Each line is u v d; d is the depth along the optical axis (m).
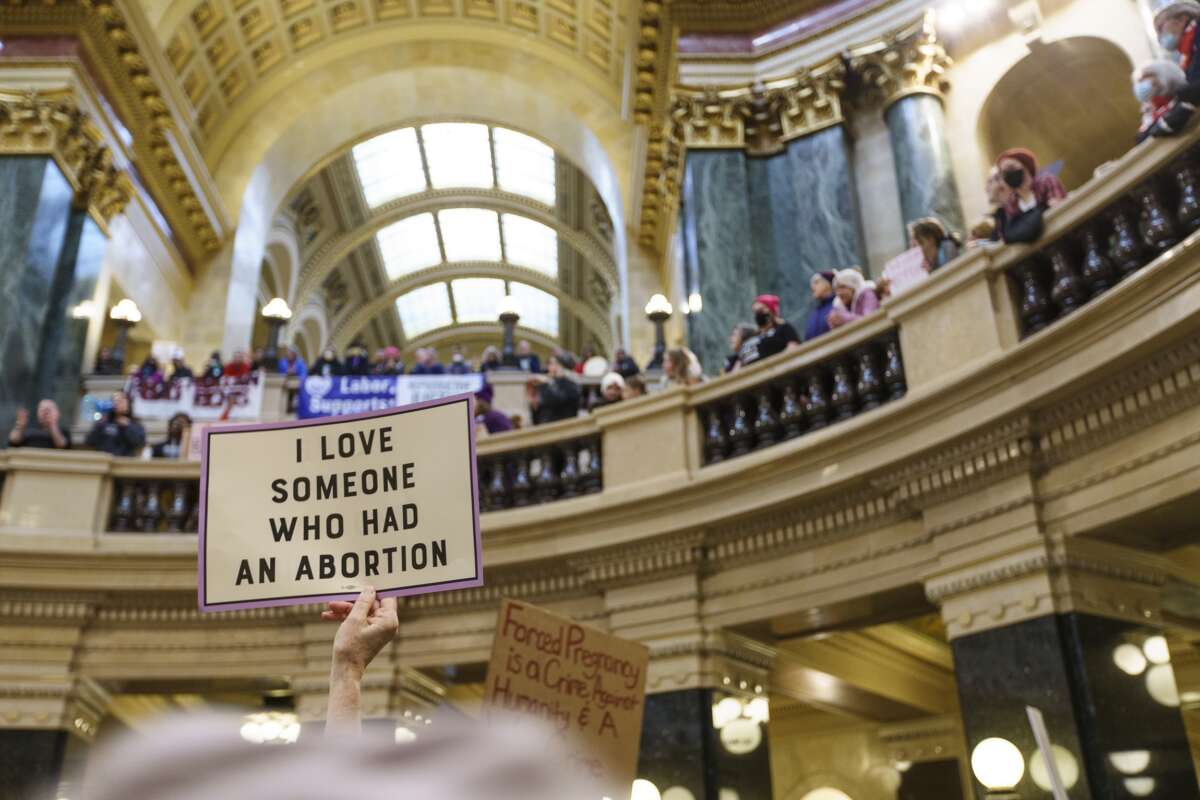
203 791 0.51
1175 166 5.73
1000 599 6.16
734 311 14.12
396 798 0.51
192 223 20.47
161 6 17.97
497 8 21.80
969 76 13.89
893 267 8.40
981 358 6.52
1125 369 5.69
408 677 8.61
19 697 8.52
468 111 23.44
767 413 7.79
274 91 22.30
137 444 11.20
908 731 10.23
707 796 7.14
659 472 8.08
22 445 10.75
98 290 16.81
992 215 7.10
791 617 7.46
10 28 16.50
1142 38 12.41
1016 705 5.90
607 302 32.59
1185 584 6.58
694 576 7.72
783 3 15.50
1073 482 6.06
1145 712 5.81
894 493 6.85
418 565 3.18
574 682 5.35
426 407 3.29
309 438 3.32
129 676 8.82
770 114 15.12
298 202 26.80
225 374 14.78
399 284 34.28
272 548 3.24
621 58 20.48
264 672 8.83
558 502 8.36
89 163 16.70
